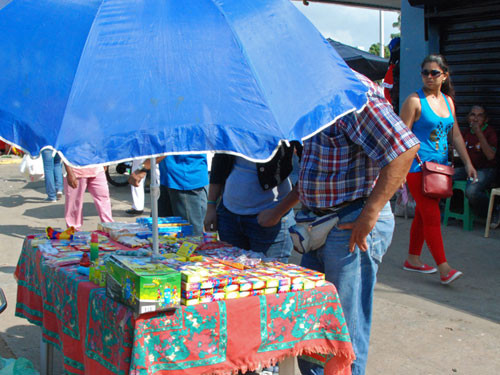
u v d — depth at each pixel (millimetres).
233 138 2137
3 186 12391
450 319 4582
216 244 3314
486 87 7879
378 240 3096
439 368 3773
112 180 11812
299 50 2426
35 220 8641
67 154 2006
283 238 3703
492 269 5852
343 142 2936
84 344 2584
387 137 2742
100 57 2158
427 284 5430
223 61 2223
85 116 2061
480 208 7352
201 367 2383
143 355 2225
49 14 2328
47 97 2135
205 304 2377
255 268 2816
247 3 2420
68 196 6426
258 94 2203
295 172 7938
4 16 2436
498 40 7664
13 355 3914
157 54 2184
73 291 2686
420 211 5320
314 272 2783
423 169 5121
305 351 2658
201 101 2145
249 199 3684
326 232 2990
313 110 2340
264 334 2518
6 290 5172
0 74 2293
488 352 3998
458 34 8039
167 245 3281
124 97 2105
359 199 2971
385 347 4094
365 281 3117
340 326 2680
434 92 5273
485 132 7285
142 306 2186
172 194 4715
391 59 8938
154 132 2082
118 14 2252
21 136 2141
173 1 2316
